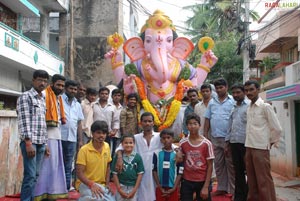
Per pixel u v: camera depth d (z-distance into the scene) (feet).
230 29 71.20
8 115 21.18
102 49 61.05
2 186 20.58
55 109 17.85
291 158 36.68
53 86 18.20
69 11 61.05
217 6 73.61
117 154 15.57
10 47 41.39
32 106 16.21
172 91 24.07
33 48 48.37
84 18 61.57
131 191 15.33
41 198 17.37
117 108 24.07
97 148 15.14
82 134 22.63
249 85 17.48
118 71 25.86
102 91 23.44
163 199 16.01
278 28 50.14
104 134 14.96
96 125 14.92
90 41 61.31
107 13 61.11
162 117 23.06
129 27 74.69
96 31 61.31
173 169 16.10
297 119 36.76
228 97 20.31
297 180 34.24
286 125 38.06
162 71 23.39
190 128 15.94
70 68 56.70
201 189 15.79
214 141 20.27
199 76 25.76
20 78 51.60
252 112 17.61
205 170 15.90
